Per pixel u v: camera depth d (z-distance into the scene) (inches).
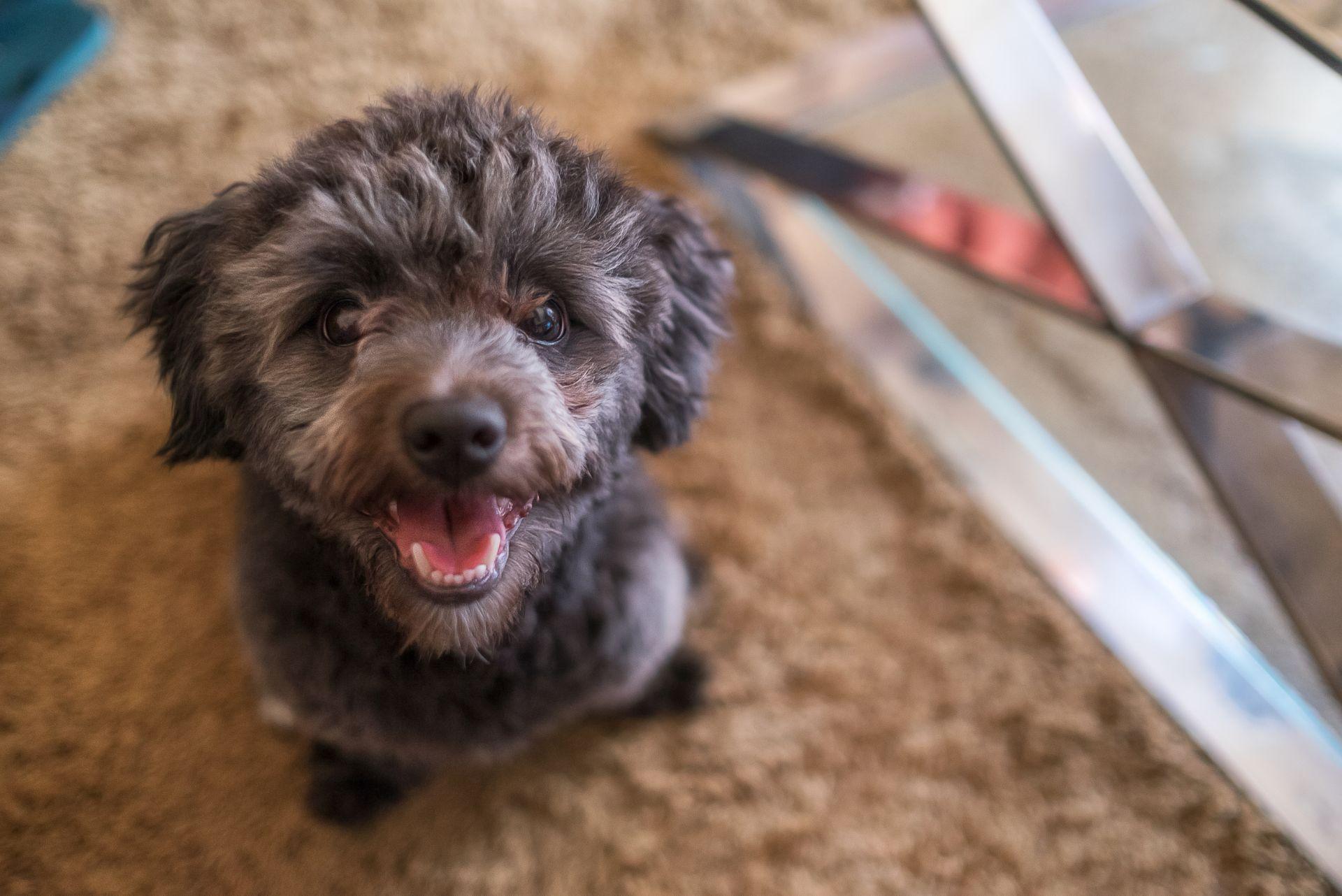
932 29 52.0
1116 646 58.5
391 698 41.6
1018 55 53.0
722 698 57.3
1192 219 63.7
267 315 34.7
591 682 45.3
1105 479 65.9
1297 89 56.4
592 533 43.6
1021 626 59.7
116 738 52.6
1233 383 49.1
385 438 32.0
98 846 49.7
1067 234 52.7
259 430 36.6
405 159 34.3
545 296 36.6
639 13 84.0
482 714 43.2
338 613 40.2
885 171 67.2
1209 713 55.8
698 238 45.6
